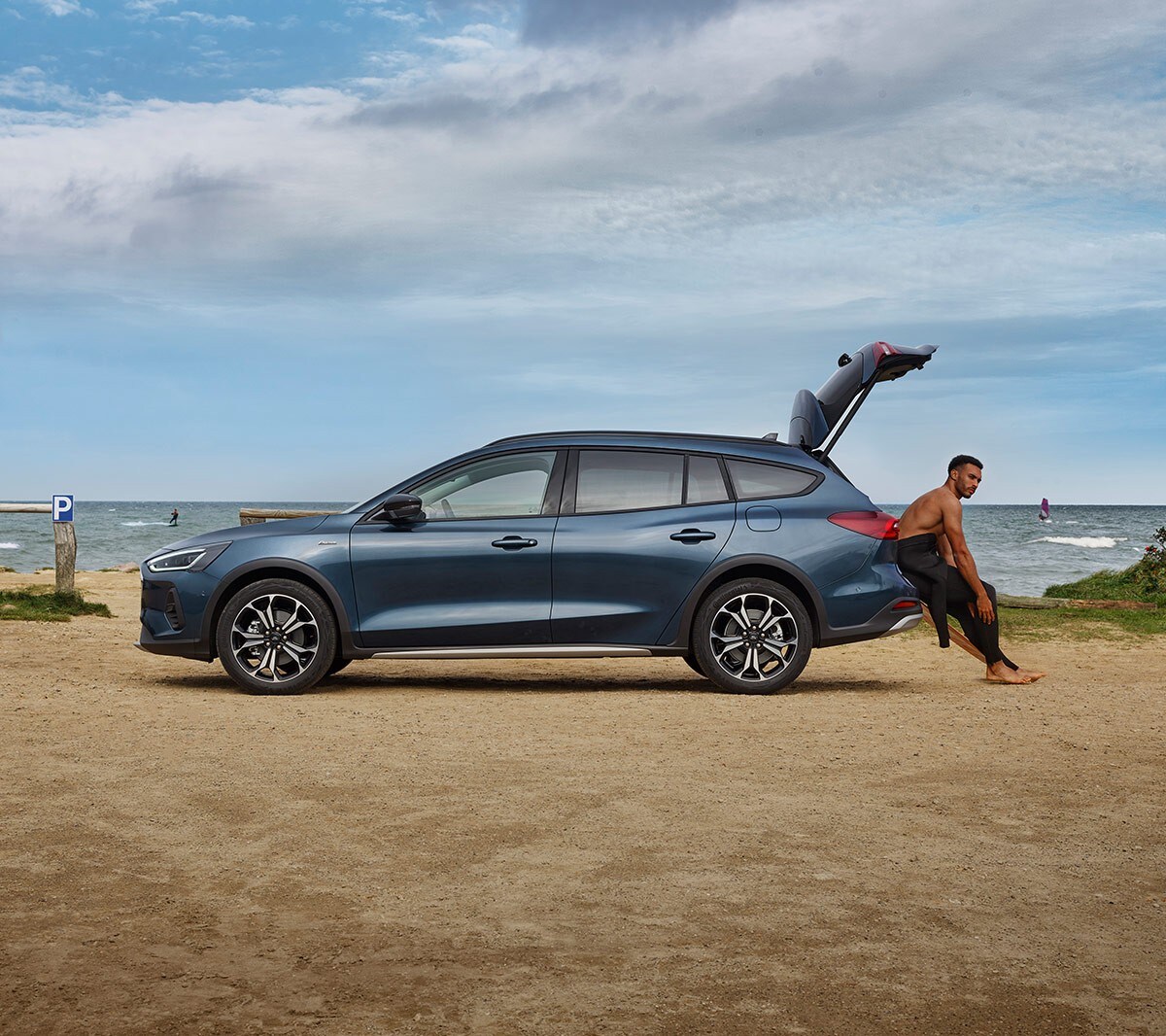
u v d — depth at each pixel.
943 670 10.46
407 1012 2.77
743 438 8.80
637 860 4.04
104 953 3.12
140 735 6.37
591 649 8.28
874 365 9.60
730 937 3.29
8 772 5.36
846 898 3.65
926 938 3.30
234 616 8.20
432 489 8.55
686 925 3.39
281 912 3.49
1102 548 49.62
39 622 12.18
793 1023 2.72
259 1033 2.64
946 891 3.73
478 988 2.91
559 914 3.49
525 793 5.02
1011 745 6.27
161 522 76.62
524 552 8.27
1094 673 10.18
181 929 3.32
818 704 7.83
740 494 8.53
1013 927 3.40
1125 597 16.30
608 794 5.02
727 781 5.30
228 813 4.64
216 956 3.11
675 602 8.30
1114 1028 2.70
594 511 8.43
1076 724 7.00
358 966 3.05
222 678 9.11
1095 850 4.23
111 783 5.15
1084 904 3.62
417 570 8.27
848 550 8.41
